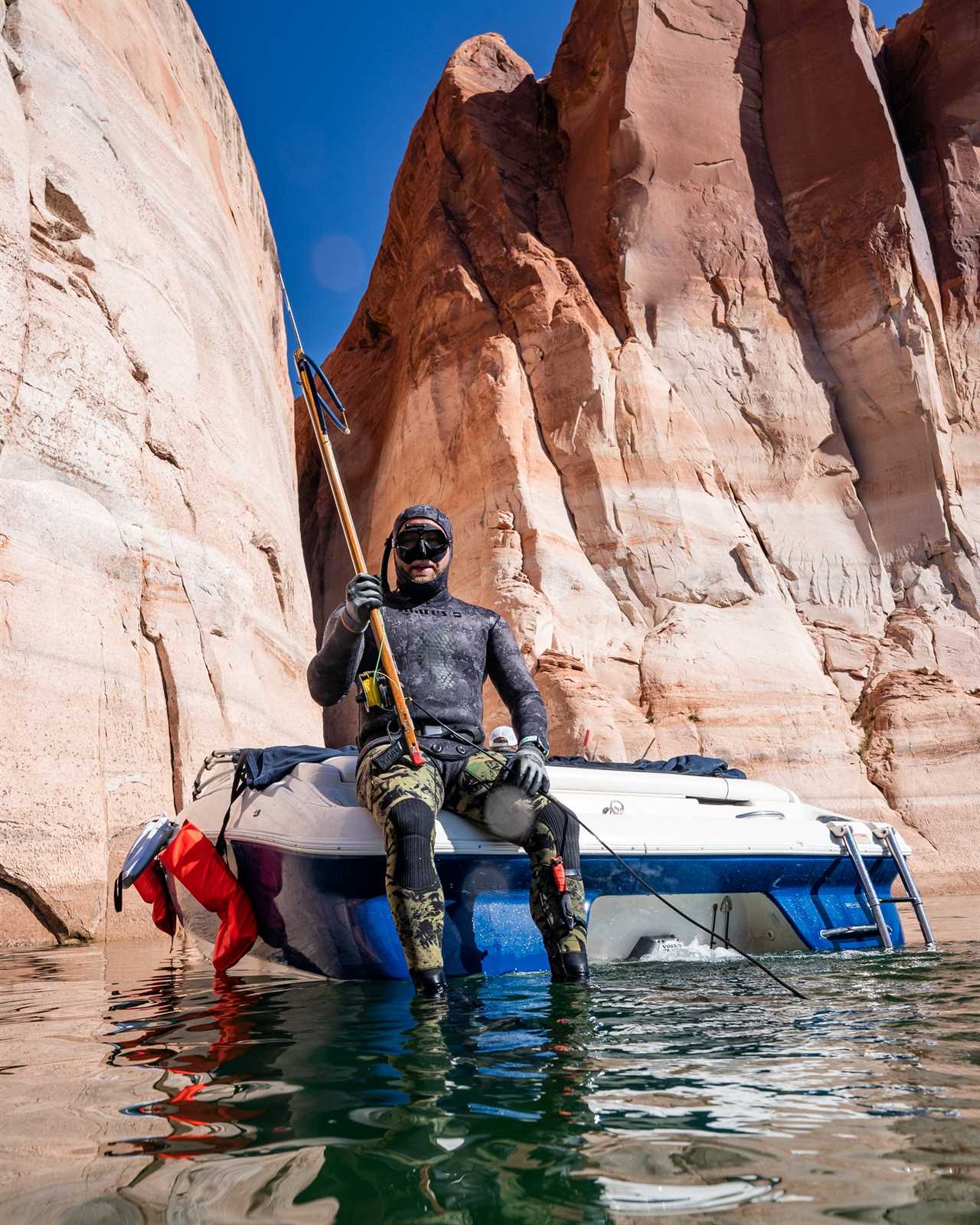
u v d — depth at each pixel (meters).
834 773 13.63
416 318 18.86
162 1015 2.08
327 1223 0.83
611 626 15.12
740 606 15.82
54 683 5.85
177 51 11.50
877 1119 1.07
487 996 2.10
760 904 3.19
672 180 18.34
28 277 6.70
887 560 17.00
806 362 17.94
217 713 7.59
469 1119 1.12
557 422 16.56
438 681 2.58
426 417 17.73
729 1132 1.04
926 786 13.45
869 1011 1.81
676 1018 1.77
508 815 2.43
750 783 3.54
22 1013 2.23
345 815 2.46
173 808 6.70
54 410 6.66
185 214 10.30
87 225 7.65
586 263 18.41
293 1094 1.27
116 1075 1.44
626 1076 1.30
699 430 16.97
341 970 2.47
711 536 16.30
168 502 7.99
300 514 21.02
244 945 2.82
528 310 17.36
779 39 19.45
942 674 15.08
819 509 17.19
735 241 18.31
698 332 17.80
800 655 15.25
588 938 2.85
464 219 19.31
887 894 3.61
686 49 18.98
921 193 19.03
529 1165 0.95
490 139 19.58
